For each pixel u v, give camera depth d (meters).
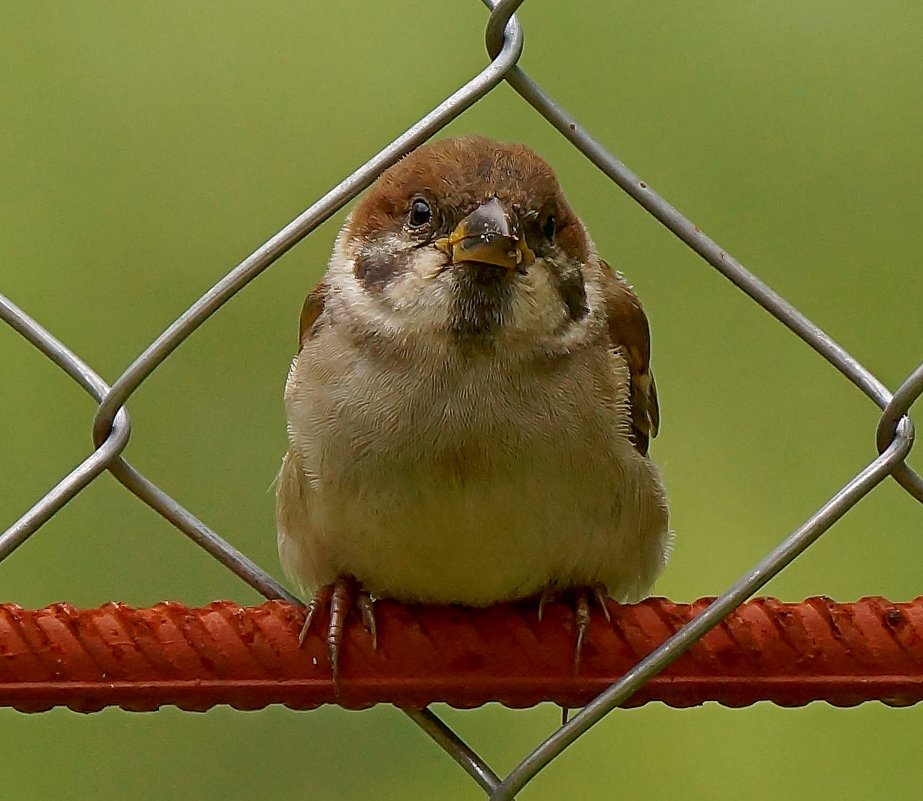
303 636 4.91
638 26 8.88
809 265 8.52
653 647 4.93
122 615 4.81
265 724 7.69
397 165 6.14
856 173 8.66
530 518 5.75
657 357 8.34
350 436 5.77
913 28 8.91
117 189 8.55
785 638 4.82
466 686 5.00
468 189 5.92
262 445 8.05
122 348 8.22
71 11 8.92
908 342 8.38
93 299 8.30
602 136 8.69
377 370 5.79
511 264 5.75
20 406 8.08
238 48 8.86
